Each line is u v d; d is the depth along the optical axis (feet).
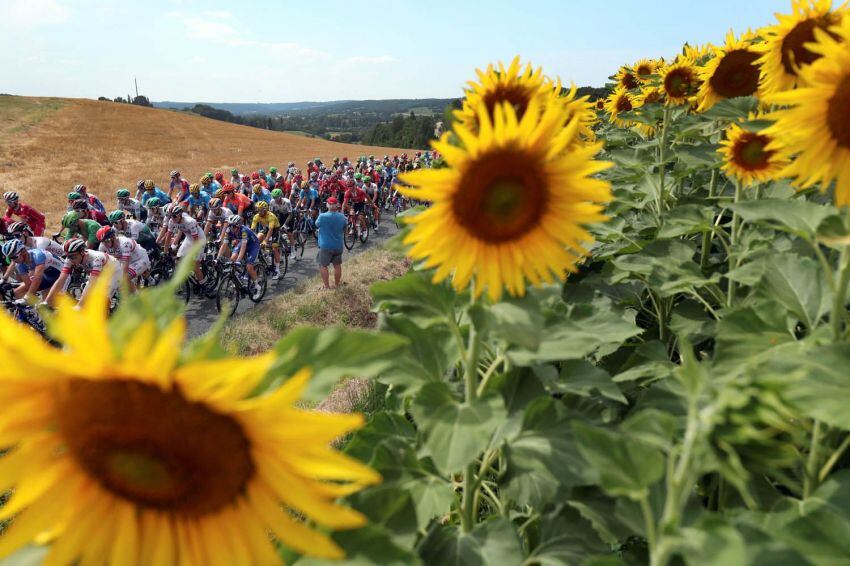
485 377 7.83
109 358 3.55
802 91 6.09
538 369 8.53
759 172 12.25
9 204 53.72
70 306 3.45
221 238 48.16
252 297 46.44
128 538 4.37
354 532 5.07
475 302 6.59
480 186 5.88
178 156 226.79
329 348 4.64
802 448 6.63
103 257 33.01
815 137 6.22
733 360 7.23
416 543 7.27
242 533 4.38
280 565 4.42
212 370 3.56
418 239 6.12
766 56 10.34
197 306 45.29
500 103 8.12
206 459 4.17
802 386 5.57
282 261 59.31
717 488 8.54
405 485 7.27
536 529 8.79
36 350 3.51
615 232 13.12
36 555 4.65
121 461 4.23
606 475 4.75
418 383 7.81
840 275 6.88
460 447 6.18
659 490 6.42
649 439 5.22
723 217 16.44
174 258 45.85
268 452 4.14
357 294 48.11
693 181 18.78
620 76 24.39
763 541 4.82
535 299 6.49
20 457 4.17
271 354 3.71
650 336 14.10
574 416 7.49
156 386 3.83
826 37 6.03
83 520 4.35
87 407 4.05
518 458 7.27
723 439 4.12
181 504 4.40
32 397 4.00
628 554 7.54
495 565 6.79
